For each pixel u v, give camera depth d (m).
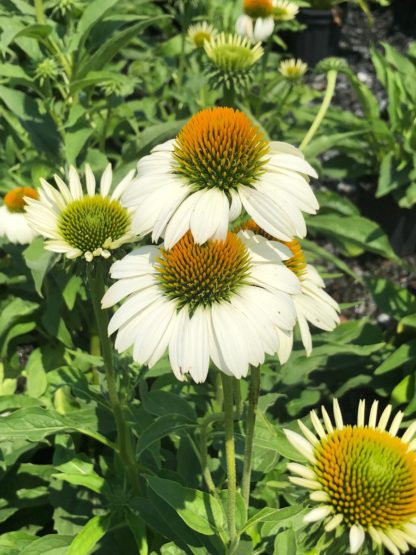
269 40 0.82
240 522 0.38
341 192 0.96
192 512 0.37
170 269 0.32
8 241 0.61
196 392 0.51
